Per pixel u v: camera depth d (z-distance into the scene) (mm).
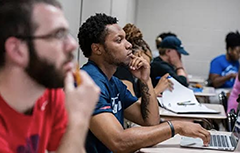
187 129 1661
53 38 858
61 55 872
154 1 5941
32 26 841
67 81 911
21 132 939
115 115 1770
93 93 937
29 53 849
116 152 1563
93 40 1679
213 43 5906
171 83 2801
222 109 2836
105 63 1708
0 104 907
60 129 1084
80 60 2639
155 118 1992
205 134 1677
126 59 1706
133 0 5133
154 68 3242
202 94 3648
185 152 1605
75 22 2914
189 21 5910
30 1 854
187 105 2705
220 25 5863
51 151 1112
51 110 1046
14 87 890
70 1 2707
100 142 1619
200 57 5934
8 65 866
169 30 5953
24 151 955
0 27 843
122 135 1552
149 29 5984
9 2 851
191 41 5934
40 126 1000
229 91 4316
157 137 1609
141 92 2002
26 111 946
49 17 855
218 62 4926
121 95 1881
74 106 926
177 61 3574
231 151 1668
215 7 5844
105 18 1700
